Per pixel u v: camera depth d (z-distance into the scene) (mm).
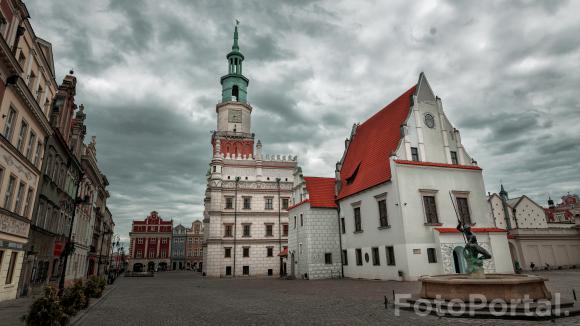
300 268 39938
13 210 20328
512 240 49906
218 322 12336
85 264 46562
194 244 134000
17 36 19703
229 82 69625
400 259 29125
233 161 61281
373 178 34188
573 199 105375
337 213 40312
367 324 11148
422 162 31750
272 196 60312
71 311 13031
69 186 35125
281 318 12742
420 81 35938
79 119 38656
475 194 32906
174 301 19859
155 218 120938
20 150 21406
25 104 20906
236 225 57250
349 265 37188
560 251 50875
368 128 42719
